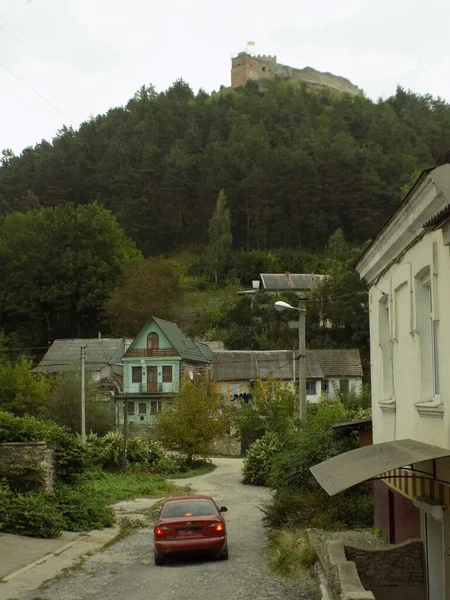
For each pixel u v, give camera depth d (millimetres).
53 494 20484
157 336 60281
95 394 49625
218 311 85188
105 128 144125
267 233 113500
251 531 20375
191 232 120500
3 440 20953
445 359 8156
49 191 120500
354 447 19641
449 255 7930
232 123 142000
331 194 111688
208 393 48312
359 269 14297
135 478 35719
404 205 9320
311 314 73688
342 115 144500
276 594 11758
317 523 17141
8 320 81750
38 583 13297
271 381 41469
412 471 9789
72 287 79062
